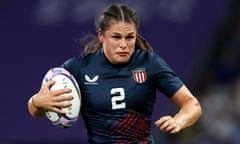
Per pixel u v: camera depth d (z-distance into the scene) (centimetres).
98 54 1912
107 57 1888
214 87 3612
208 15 3284
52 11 3322
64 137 3200
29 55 3328
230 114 3488
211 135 3438
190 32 3272
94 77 1894
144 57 1905
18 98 3300
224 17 3550
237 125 3441
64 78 1842
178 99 1878
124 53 1830
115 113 1881
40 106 1831
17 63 3331
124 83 1884
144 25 3247
